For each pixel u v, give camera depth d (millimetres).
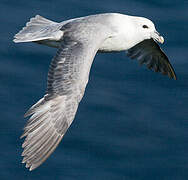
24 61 21812
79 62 13062
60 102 12609
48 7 24562
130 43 14938
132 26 14836
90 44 13508
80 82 12758
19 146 18969
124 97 20797
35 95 20625
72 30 13984
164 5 25047
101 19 14352
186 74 21719
